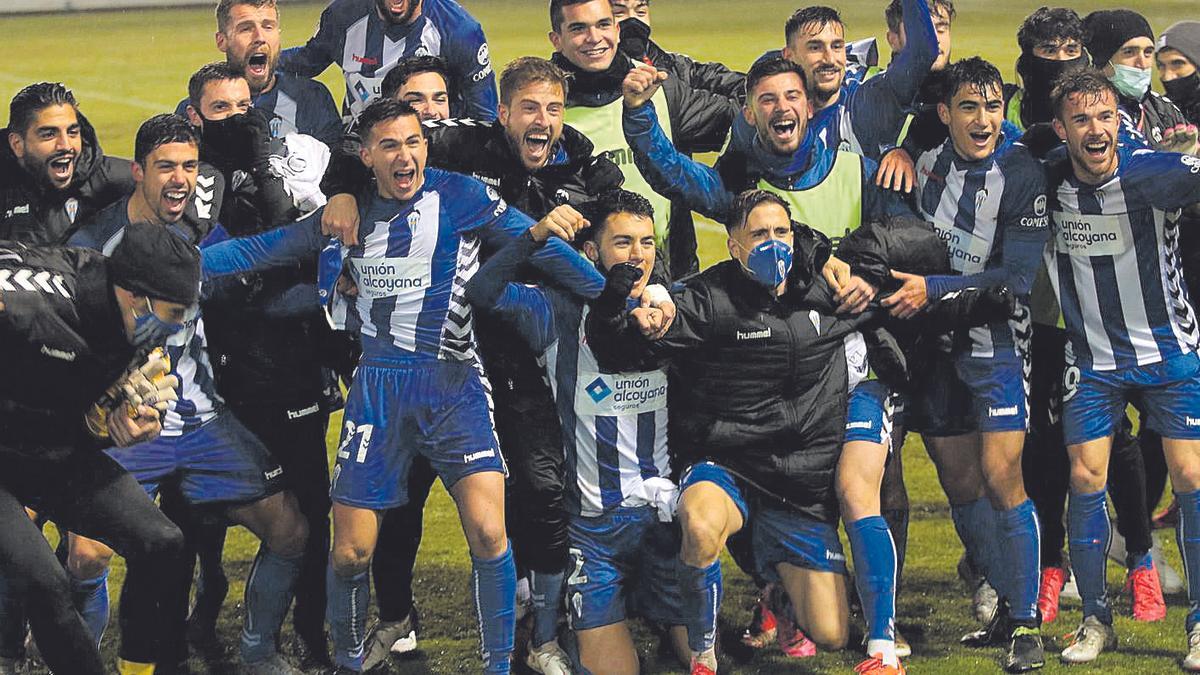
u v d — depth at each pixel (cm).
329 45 1059
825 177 858
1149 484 991
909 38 860
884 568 782
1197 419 828
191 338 779
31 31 3850
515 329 788
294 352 803
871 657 776
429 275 757
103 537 700
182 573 830
